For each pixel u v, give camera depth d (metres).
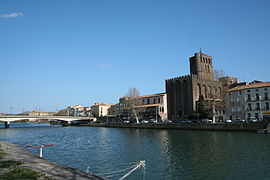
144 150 40.69
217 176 24.05
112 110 188.50
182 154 35.66
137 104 136.75
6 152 25.06
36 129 120.75
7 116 125.62
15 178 13.79
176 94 132.25
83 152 40.03
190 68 147.50
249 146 40.59
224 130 73.31
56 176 14.90
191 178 23.58
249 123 67.31
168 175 24.66
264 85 85.12
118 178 23.56
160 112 130.75
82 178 14.77
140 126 110.50
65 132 94.56
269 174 24.31
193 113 113.38
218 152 36.16
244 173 24.83
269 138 50.78
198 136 61.28
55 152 40.28
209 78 144.25
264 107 84.19
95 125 148.50
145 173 25.48
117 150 41.59
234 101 94.19
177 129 90.81
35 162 19.58
